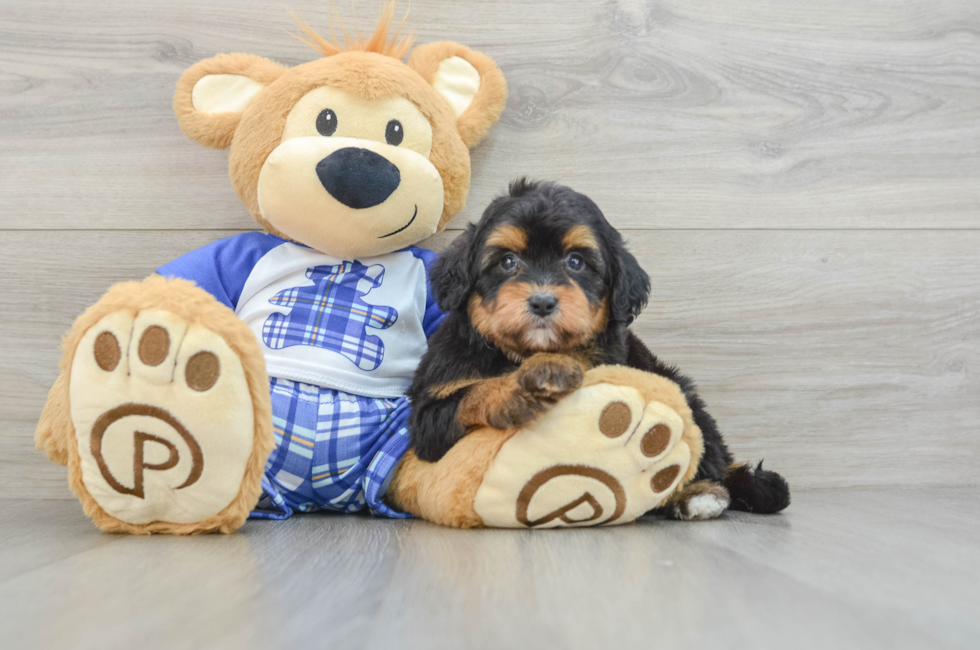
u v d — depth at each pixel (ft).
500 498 5.64
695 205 8.74
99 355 5.10
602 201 8.67
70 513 6.90
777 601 3.45
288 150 6.74
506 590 3.66
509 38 8.55
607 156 8.66
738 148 8.79
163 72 8.28
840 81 8.91
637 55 8.68
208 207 8.37
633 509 5.78
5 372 8.09
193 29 8.30
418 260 7.79
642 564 4.29
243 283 7.30
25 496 8.09
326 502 6.76
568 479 5.57
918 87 8.84
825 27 8.89
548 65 8.59
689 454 5.87
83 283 8.23
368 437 6.72
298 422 6.56
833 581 3.88
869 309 8.85
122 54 8.25
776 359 8.75
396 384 7.16
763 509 6.82
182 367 5.06
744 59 8.80
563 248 5.95
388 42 8.41
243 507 5.49
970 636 2.94
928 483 8.85
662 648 2.78
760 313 8.75
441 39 8.50
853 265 8.86
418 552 4.71
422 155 7.19
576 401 5.48
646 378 5.66
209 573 4.07
